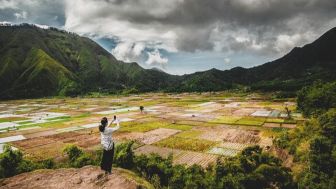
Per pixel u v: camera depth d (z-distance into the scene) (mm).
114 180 16719
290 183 31812
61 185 16219
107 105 172250
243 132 78688
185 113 125062
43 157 55719
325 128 44750
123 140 71688
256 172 32406
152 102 186375
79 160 40125
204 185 32125
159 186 33219
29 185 16438
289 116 100062
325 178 30625
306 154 37562
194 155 56656
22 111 147500
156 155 40594
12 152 38781
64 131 86188
